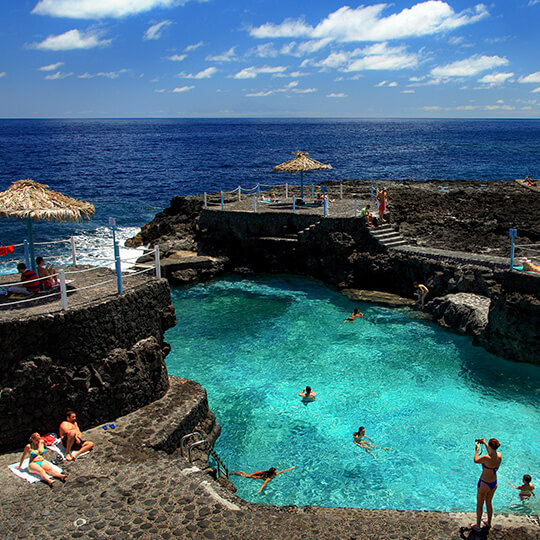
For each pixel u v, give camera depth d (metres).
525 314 17.47
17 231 40.16
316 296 25.16
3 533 8.29
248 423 14.41
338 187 45.06
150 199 56.22
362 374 17.16
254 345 19.58
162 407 12.82
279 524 8.99
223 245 30.50
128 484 9.74
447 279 22.56
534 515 9.90
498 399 15.52
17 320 10.96
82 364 11.80
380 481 11.95
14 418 10.91
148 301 13.54
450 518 9.67
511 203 36.38
